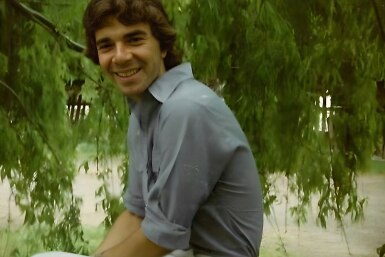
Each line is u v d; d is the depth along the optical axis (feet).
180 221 5.09
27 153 14.24
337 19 12.59
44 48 14.32
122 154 14.38
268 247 22.08
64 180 14.64
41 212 14.40
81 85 15.30
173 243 5.10
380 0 12.58
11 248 15.24
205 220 5.35
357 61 12.85
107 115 14.51
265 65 11.34
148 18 5.26
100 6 5.24
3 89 14.16
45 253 5.73
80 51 13.57
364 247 22.57
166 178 5.07
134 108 5.64
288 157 12.14
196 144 5.00
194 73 11.20
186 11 11.03
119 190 14.24
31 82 14.40
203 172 5.05
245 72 11.47
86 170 14.92
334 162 13.00
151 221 5.19
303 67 11.74
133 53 5.26
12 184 14.55
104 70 5.47
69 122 15.05
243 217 5.34
